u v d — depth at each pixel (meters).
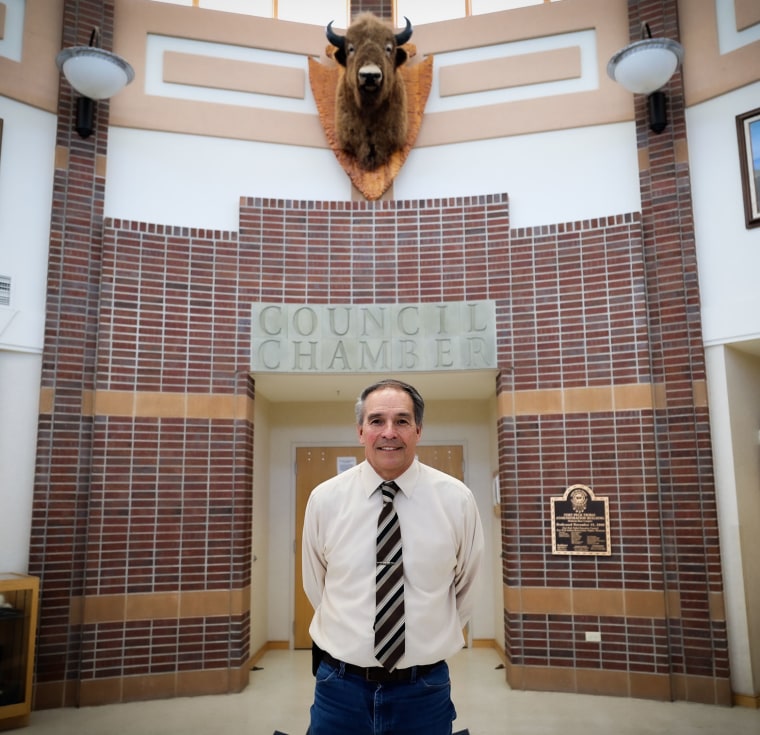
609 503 6.29
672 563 6.13
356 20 6.85
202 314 6.62
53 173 6.46
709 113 6.48
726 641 5.92
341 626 2.32
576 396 6.48
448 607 2.42
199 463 6.46
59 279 6.36
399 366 6.64
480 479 8.47
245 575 6.54
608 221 6.57
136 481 6.31
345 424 8.55
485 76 7.13
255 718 5.64
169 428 6.44
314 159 7.16
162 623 6.22
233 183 6.98
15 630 5.55
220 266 6.70
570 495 6.39
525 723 5.46
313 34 7.31
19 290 6.20
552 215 6.87
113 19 6.88
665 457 6.25
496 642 8.07
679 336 6.33
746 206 6.16
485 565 8.40
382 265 6.82
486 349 6.65
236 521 6.48
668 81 6.64
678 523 6.14
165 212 6.80
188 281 6.62
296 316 6.70
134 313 6.48
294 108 7.20
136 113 6.83
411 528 2.36
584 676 6.20
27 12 6.47
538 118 6.99
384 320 6.71
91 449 6.26
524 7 7.12
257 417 7.81
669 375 6.32
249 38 7.15
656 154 6.61
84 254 6.46
